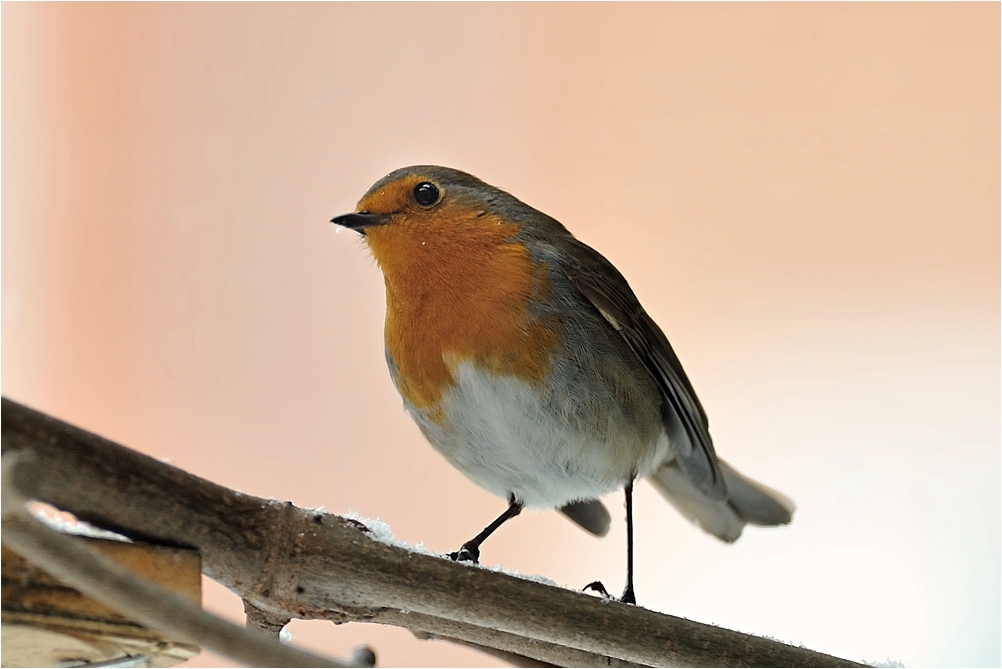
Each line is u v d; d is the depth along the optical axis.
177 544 4.60
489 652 6.34
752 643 5.66
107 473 4.40
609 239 11.39
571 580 10.12
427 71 11.86
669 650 5.56
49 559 3.53
